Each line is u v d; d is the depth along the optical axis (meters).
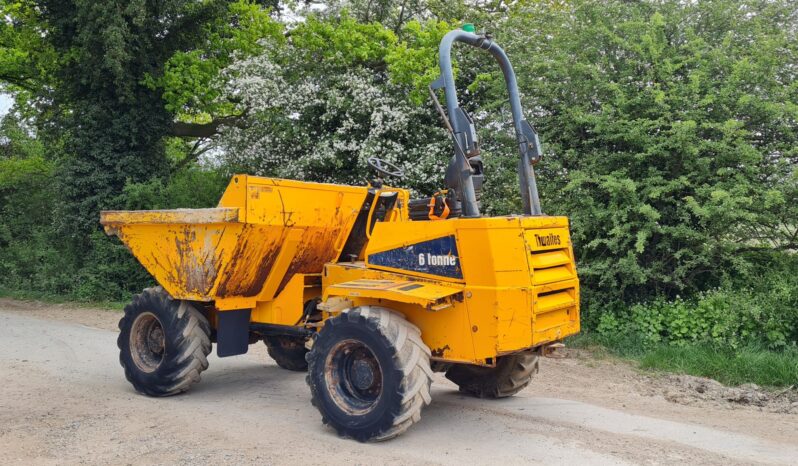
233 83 13.97
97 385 7.45
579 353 9.07
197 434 5.61
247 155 13.90
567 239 5.92
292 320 6.80
